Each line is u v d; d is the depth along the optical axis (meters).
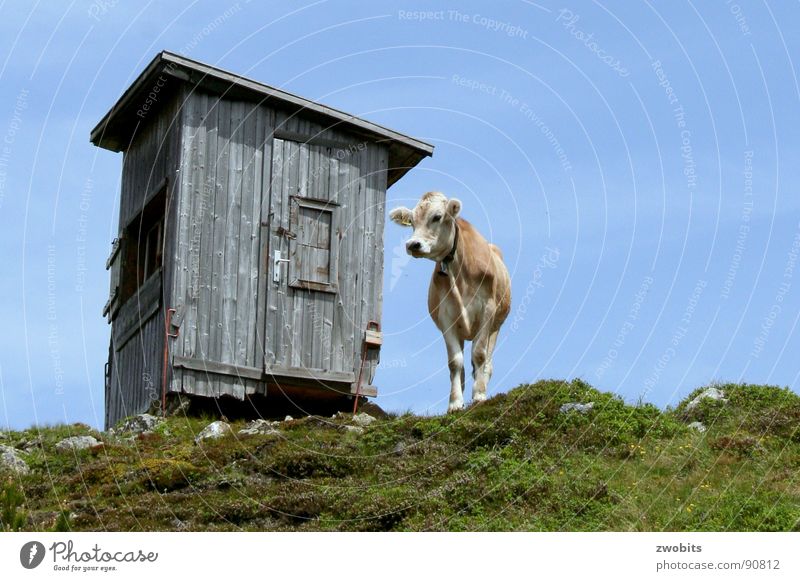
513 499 13.13
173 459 14.73
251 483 14.07
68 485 14.27
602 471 14.05
